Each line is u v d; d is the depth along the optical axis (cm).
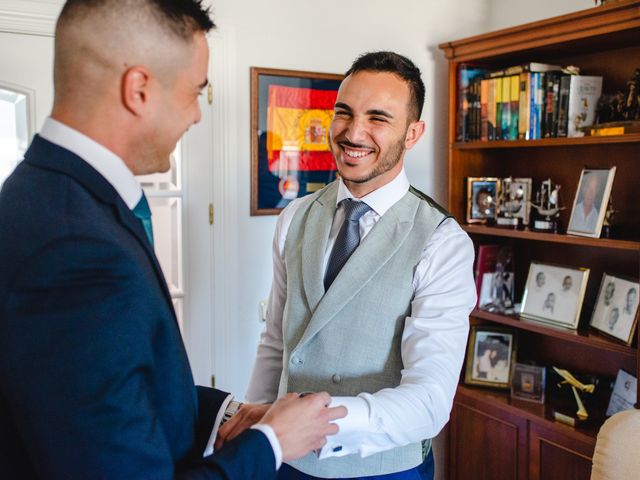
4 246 76
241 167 255
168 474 78
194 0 88
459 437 268
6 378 73
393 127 145
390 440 121
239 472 83
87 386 72
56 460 72
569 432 223
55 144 82
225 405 116
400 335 145
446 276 143
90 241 75
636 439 150
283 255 167
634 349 208
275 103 257
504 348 266
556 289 246
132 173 90
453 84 269
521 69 245
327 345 146
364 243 149
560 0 264
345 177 149
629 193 237
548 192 251
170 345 84
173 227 246
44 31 218
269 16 254
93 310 73
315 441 99
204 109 245
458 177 276
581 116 233
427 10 288
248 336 263
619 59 237
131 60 81
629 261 238
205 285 252
